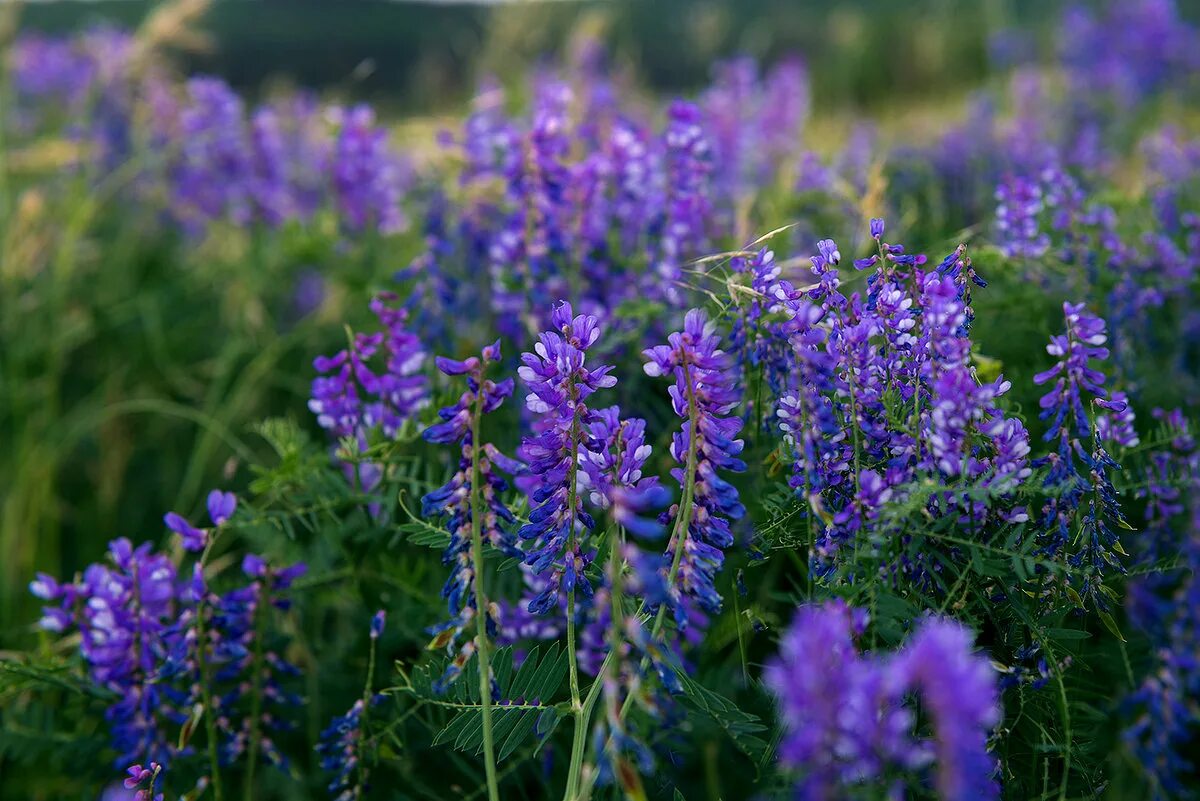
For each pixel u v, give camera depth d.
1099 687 0.81
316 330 1.49
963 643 0.58
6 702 0.97
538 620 0.88
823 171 1.32
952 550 0.76
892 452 0.76
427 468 0.94
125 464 1.51
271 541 0.96
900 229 1.16
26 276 1.62
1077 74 3.40
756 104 2.12
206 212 1.93
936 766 0.68
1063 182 1.01
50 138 2.28
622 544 0.67
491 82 1.76
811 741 0.59
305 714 0.98
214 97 1.87
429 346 1.11
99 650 0.87
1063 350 0.76
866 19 4.65
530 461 0.73
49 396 1.55
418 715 0.89
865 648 0.73
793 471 0.79
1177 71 3.48
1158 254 1.04
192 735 0.89
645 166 1.10
